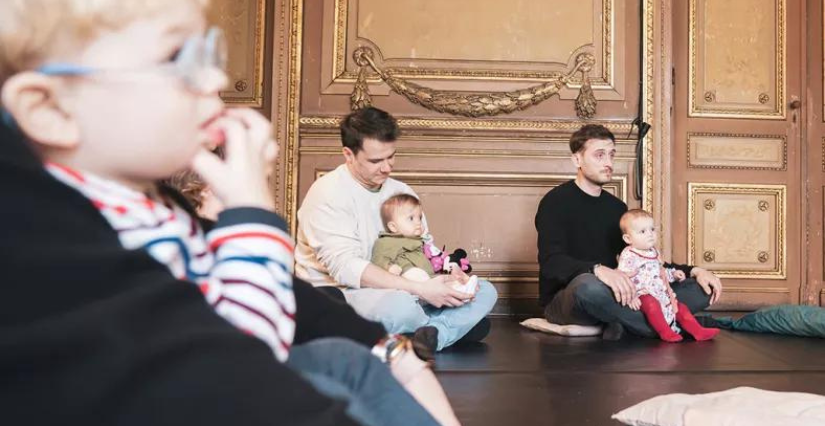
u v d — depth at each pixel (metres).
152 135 0.55
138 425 0.42
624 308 3.59
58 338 0.42
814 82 5.22
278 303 0.56
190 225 0.64
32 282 0.43
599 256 3.91
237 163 0.59
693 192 5.18
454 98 4.89
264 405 0.44
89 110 0.54
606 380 2.52
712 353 3.15
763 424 1.63
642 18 5.00
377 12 4.94
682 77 5.19
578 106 4.97
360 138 3.15
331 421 0.46
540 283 3.93
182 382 0.43
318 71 4.91
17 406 0.42
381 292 3.01
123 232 0.55
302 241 3.27
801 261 5.23
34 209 0.45
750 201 5.21
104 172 0.56
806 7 5.24
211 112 0.59
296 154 4.83
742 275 5.18
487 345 3.34
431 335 2.85
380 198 3.28
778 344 3.44
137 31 0.54
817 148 5.22
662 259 4.93
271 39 4.96
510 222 4.92
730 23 5.22
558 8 5.02
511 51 4.99
